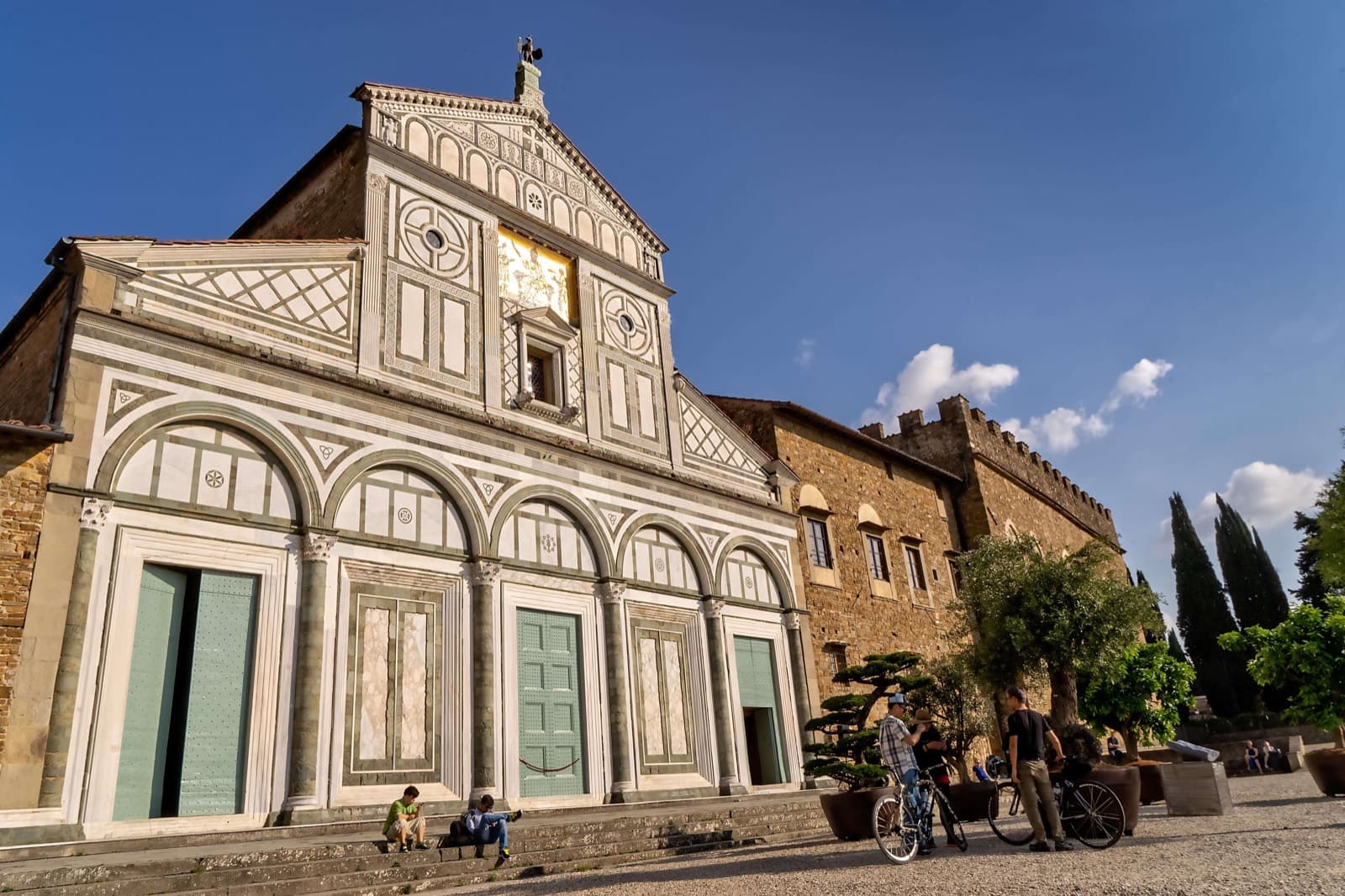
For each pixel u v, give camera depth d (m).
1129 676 31.14
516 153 22.22
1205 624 52.34
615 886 9.43
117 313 13.73
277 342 15.80
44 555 11.98
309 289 16.66
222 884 10.20
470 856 12.34
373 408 16.64
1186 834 10.91
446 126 20.67
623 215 24.91
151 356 13.90
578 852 13.16
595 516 20.14
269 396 15.19
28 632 11.59
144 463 13.41
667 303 25.11
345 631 15.00
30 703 11.38
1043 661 21.80
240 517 14.27
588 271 22.80
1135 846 9.95
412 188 19.27
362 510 15.95
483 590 17.17
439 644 16.41
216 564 13.85
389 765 15.02
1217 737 43.75
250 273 15.82
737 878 9.23
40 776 11.27
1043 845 10.01
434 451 17.36
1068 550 43.38
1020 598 21.72
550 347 21.02
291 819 13.37
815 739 23.36
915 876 8.36
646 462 22.20
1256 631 23.45
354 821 13.94
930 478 33.88
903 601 29.47
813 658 24.50
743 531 24.00
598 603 19.66
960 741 23.25
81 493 12.52
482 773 16.05
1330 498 22.58
